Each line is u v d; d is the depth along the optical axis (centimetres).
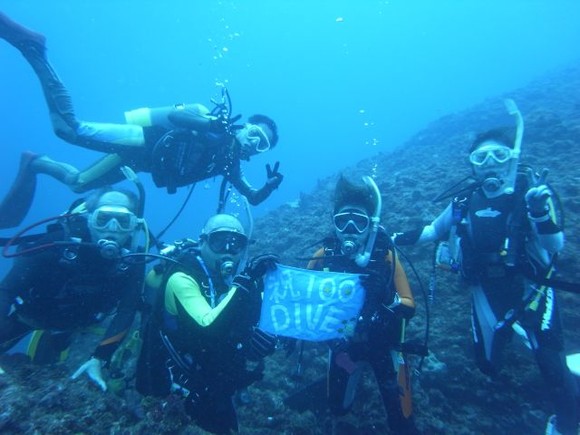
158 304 316
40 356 407
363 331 326
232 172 540
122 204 367
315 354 479
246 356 320
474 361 393
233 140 510
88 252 358
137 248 391
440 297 477
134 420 274
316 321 305
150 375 314
